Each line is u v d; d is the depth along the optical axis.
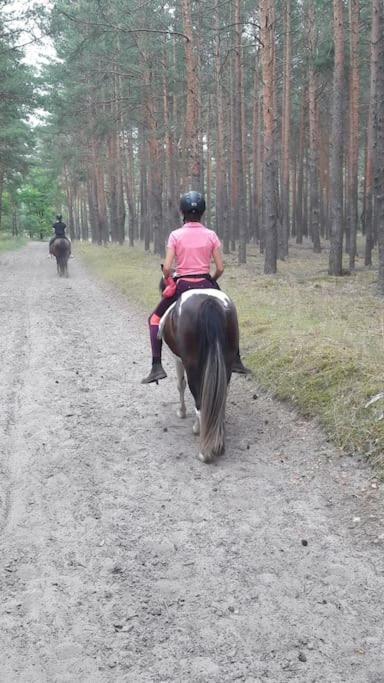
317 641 3.27
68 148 40.25
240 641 3.28
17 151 31.47
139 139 35.75
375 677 3.01
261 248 29.81
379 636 3.29
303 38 25.92
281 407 6.68
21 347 10.44
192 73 18.75
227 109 34.84
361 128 35.91
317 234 29.64
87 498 4.93
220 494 4.93
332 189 18.30
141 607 3.57
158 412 6.96
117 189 48.00
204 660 3.14
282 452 5.64
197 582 3.80
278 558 4.03
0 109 25.67
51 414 6.91
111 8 20.73
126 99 25.02
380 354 7.14
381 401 5.66
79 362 9.37
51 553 4.16
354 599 3.60
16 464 5.59
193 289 5.46
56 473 5.39
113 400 7.43
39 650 3.24
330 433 5.68
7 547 4.25
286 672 3.05
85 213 66.19
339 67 17.11
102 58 22.95
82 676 3.05
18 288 19.62
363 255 27.28
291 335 8.48
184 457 5.66
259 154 36.44
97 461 5.62
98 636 3.33
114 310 14.41
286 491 4.93
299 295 13.40
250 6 25.70
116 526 4.49
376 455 5.11
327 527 4.38
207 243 5.61
